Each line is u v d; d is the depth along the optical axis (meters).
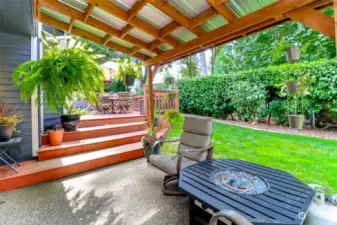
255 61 8.84
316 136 4.64
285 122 5.68
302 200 1.49
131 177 3.06
